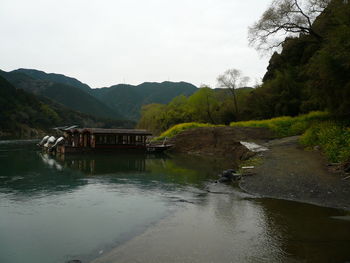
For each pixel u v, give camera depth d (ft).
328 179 46.39
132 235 29.22
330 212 34.76
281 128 115.14
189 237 27.99
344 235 27.12
